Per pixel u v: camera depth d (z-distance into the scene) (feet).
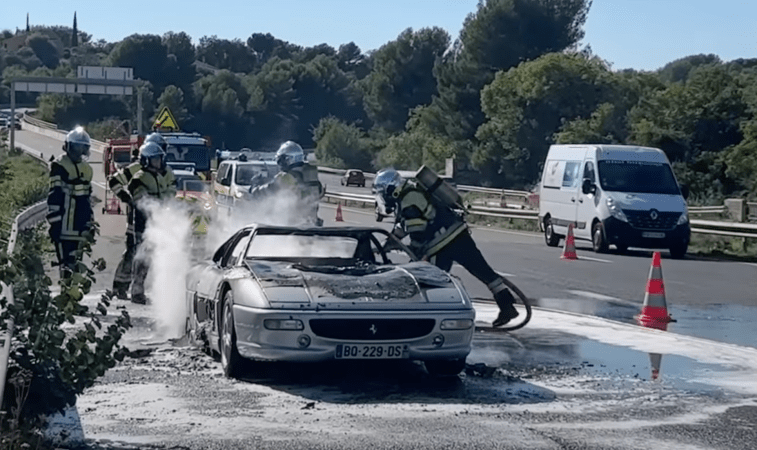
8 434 18.37
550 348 33.14
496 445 20.38
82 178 43.93
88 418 22.39
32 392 20.88
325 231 30.63
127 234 43.62
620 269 65.62
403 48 403.75
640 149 82.99
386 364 29.81
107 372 27.76
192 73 527.81
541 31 315.17
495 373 28.43
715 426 22.33
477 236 102.53
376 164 380.78
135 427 21.61
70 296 22.09
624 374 28.55
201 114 509.35
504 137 284.41
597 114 258.57
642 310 42.65
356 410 23.52
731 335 38.45
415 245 33.76
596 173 81.20
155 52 513.04
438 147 321.11
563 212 85.40
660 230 77.82
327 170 332.19
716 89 201.05
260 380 27.02
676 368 29.58
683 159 199.82
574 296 50.57
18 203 102.58
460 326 26.32
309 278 27.14
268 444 20.26
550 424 22.31
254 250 31.60
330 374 27.96
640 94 275.59
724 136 198.49
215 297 28.81
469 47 323.57
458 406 24.08
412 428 21.76
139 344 32.65
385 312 25.79
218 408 23.52
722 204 174.50
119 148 118.42
